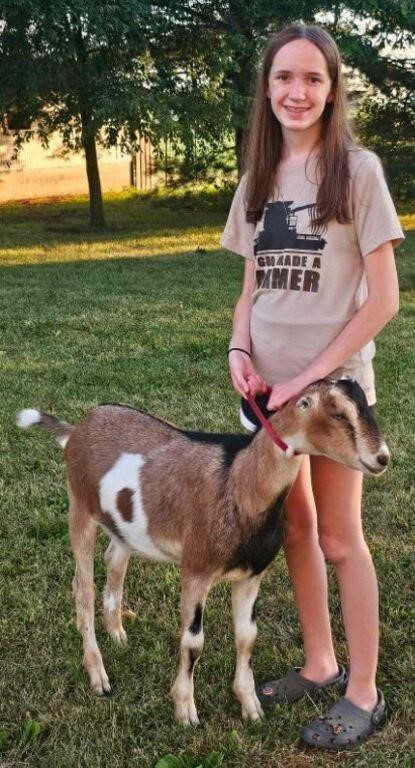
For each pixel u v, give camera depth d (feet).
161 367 24.97
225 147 65.05
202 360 25.82
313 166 9.55
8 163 70.33
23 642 12.36
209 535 9.91
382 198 9.23
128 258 45.68
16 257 46.21
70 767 10.02
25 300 34.53
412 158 62.85
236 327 10.92
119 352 26.71
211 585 10.26
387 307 9.39
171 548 10.53
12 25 48.62
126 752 10.37
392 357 25.95
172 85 55.16
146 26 52.49
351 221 9.38
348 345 9.41
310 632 11.33
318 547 11.09
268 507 9.67
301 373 9.56
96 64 52.26
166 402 21.93
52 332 29.27
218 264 43.32
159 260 44.86
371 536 15.33
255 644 12.43
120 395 22.47
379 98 62.18
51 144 76.79
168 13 54.29
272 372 10.13
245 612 10.63
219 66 52.60
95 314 32.01
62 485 17.16
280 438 9.30
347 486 10.23
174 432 10.94
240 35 53.72
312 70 9.26
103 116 50.26
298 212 9.60
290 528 10.87
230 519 9.78
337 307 9.66
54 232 56.80
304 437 9.12
